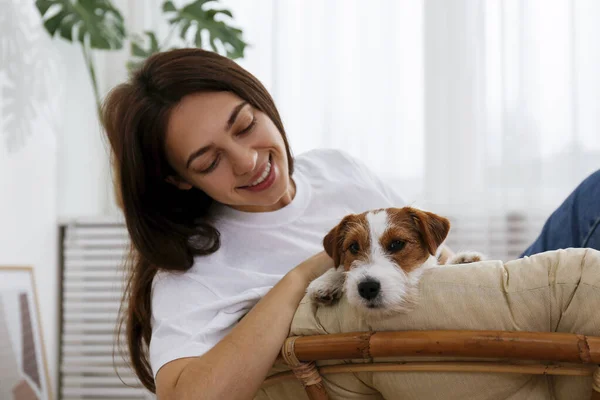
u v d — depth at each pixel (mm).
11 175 2438
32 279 2508
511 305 836
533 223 2674
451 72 2783
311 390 972
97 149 3125
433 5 2805
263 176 1273
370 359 913
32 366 2406
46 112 2725
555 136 2676
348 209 1524
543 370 825
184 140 1213
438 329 870
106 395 2785
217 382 960
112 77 3125
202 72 1230
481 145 2748
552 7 2676
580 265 817
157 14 3012
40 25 2682
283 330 1023
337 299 1017
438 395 889
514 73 2699
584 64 2654
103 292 2816
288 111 2863
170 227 1327
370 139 2838
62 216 2826
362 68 2842
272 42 2883
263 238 1400
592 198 1226
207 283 1253
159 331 1149
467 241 2744
